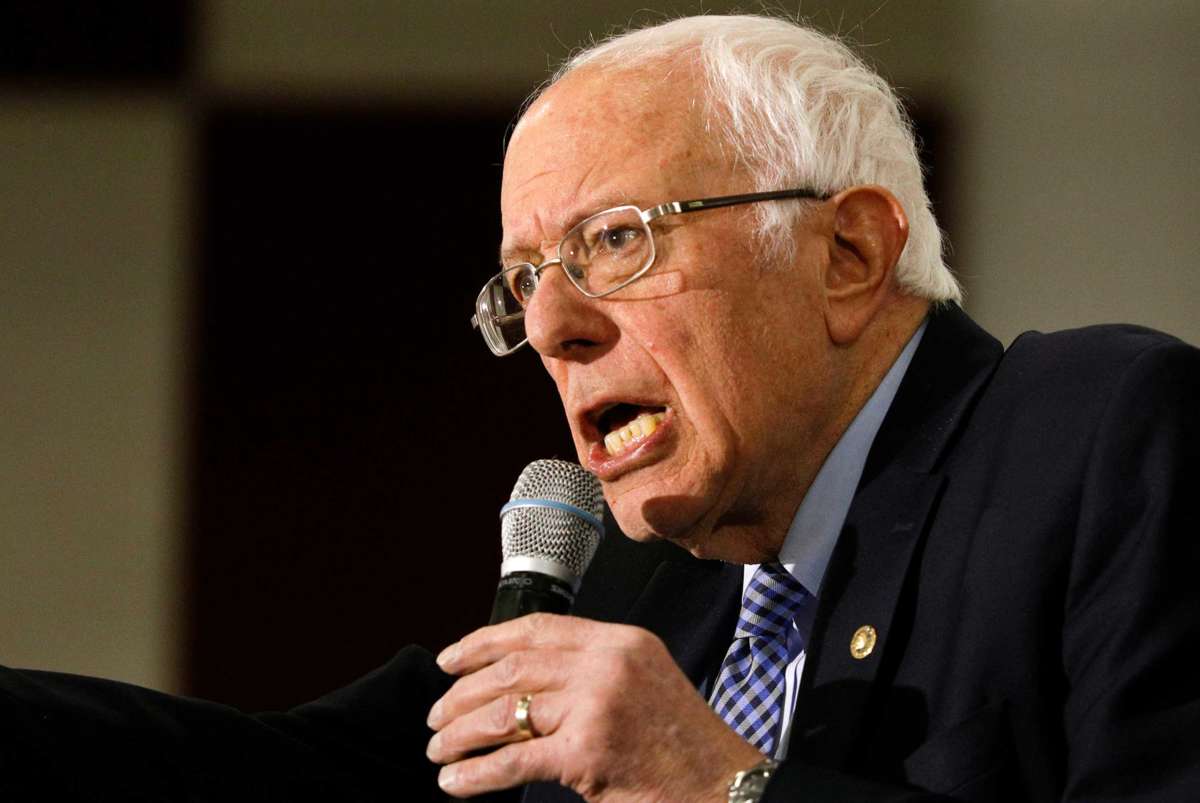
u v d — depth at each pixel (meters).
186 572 14.90
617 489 5.25
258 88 14.87
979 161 13.06
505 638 4.43
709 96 5.34
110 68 14.90
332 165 14.89
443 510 14.85
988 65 13.12
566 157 5.28
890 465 5.27
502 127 14.69
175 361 15.04
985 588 4.75
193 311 15.02
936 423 5.32
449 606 14.77
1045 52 13.02
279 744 5.73
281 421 14.97
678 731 4.24
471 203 14.82
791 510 5.44
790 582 5.45
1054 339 5.39
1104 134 12.84
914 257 5.59
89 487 15.02
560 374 5.32
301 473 14.91
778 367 5.21
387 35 14.69
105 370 15.07
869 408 5.45
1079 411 4.93
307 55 14.78
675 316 5.11
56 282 15.14
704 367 5.12
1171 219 12.65
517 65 14.52
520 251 5.43
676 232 5.17
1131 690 4.27
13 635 14.88
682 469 5.16
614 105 5.32
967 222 13.02
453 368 14.88
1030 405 5.12
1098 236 12.77
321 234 14.92
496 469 14.84
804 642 5.39
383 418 14.91
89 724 5.41
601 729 4.18
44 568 14.95
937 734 4.61
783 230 5.25
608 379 5.18
